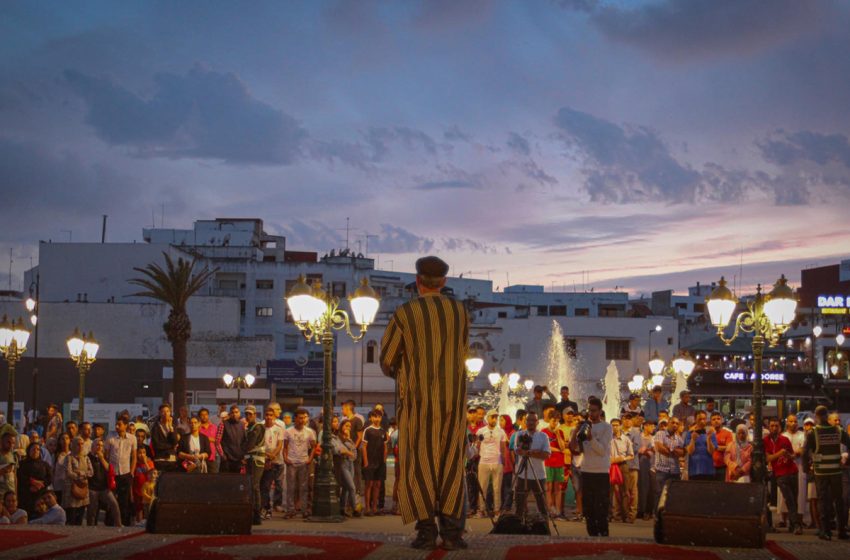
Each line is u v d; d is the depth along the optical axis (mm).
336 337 72000
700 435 19562
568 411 20344
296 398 71500
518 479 15898
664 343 76250
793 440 19297
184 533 7922
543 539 7711
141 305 75688
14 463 16703
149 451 19266
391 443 23359
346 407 21750
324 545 7059
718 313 18656
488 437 20391
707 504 7668
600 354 75938
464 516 7141
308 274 92250
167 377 70188
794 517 17719
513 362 75750
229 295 91188
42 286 81125
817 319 80250
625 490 20266
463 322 7234
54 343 74562
